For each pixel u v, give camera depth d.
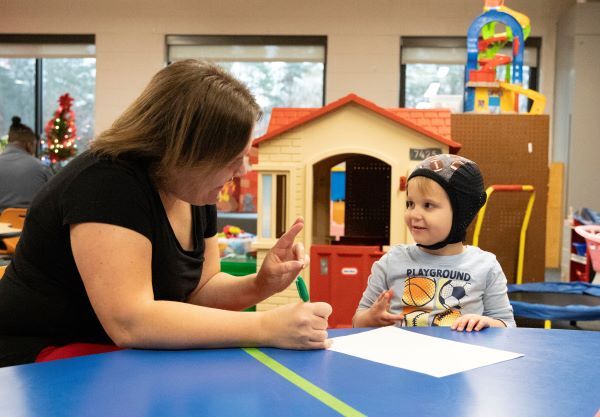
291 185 2.34
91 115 5.99
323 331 0.87
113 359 0.79
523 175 2.89
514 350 0.89
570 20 5.20
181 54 5.75
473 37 3.19
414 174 1.49
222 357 0.81
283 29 5.62
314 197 2.66
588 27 5.06
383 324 1.22
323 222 2.67
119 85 5.73
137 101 0.94
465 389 0.70
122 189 0.88
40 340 0.97
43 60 5.95
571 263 3.95
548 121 2.87
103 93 5.74
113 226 0.86
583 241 3.91
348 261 2.31
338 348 0.88
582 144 5.17
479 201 1.47
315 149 2.33
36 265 0.95
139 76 5.71
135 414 0.60
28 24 5.78
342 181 4.17
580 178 5.20
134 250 0.87
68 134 4.93
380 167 2.65
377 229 2.66
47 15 5.76
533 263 2.90
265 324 0.87
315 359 0.82
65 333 0.99
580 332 1.02
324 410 0.62
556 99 5.57
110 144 0.92
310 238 2.33
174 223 1.05
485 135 2.89
